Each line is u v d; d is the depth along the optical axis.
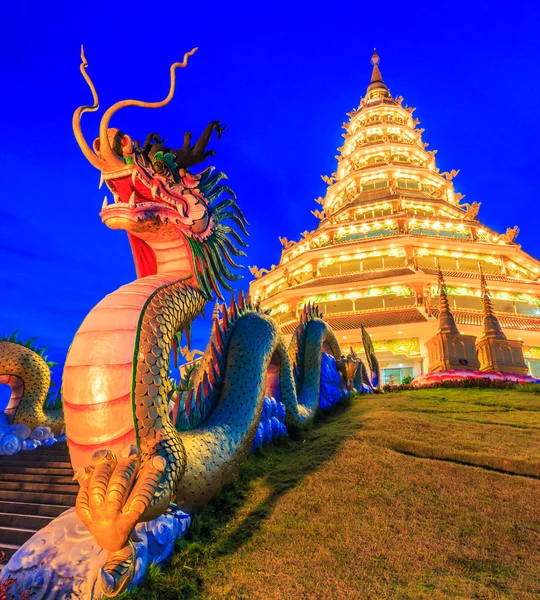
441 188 55.53
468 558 5.84
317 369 14.75
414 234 42.09
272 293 48.44
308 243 47.69
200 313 7.60
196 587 5.57
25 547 5.54
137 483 4.85
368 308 39.06
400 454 9.38
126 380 5.54
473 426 11.36
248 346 9.13
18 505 8.13
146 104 6.67
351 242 42.16
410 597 5.12
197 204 7.37
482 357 23.53
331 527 6.79
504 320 36.56
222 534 6.75
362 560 5.95
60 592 5.00
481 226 45.03
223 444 7.45
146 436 5.50
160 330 6.16
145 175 6.78
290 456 10.05
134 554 4.84
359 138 63.19
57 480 9.41
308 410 12.95
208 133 7.80
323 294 40.16
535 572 5.43
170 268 7.53
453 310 36.62
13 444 12.37
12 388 13.77
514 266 43.91
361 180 54.72
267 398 10.96
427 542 6.25
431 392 18.28
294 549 6.31
